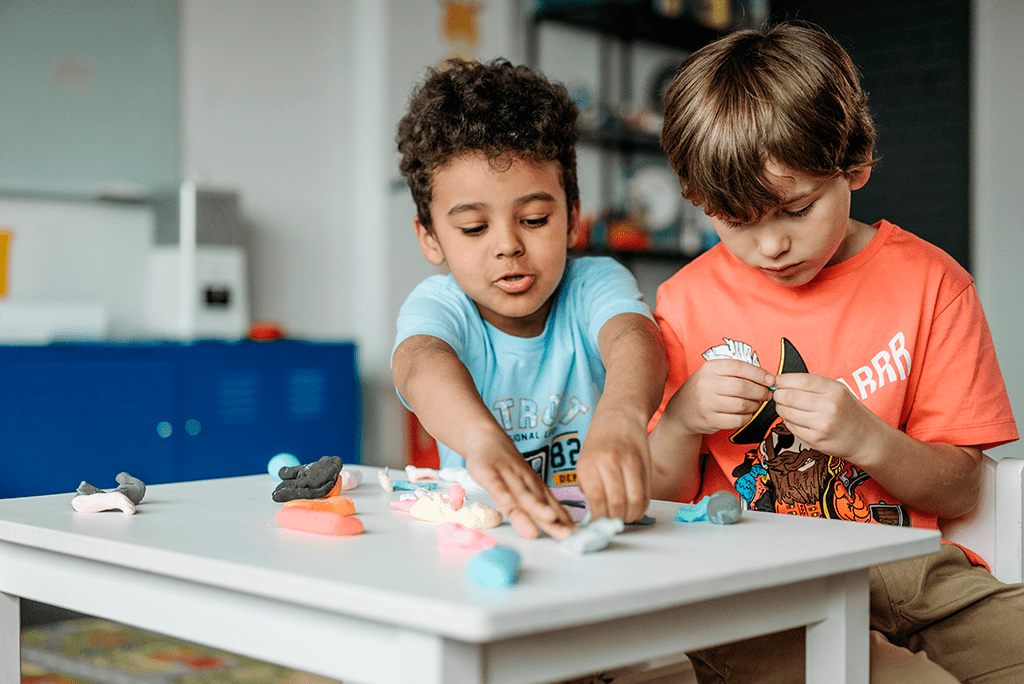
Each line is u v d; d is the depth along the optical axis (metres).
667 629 0.56
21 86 2.82
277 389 2.94
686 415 0.93
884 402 1.04
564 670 0.52
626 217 4.17
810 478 1.06
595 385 1.10
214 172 3.25
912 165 3.95
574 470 1.10
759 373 0.87
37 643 2.22
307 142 3.48
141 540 0.64
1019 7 3.71
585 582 0.51
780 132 0.83
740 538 0.64
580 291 1.08
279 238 3.41
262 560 0.57
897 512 1.04
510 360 1.05
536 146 0.92
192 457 2.75
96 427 2.58
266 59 3.37
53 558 0.74
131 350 2.64
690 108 0.90
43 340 2.64
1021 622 0.92
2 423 2.44
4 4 2.79
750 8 4.25
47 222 2.91
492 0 3.79
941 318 1.05
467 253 0.94
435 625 0.46
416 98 1.06
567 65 4.07
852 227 1.12
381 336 3.53
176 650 2.17
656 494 1.03
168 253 2.96
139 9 3.05
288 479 0.87
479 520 0.68
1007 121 3.73
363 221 3.58
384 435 3.53
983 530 1.04
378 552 0.60
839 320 1.07
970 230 3.82
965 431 1.02
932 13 3.89
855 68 0.97
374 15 3.51
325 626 0.55
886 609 0.95
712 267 1.17
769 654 0.91
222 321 2.94
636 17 3.95
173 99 3.14
